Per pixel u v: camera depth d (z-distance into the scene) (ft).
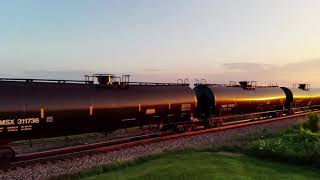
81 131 73.82
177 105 96.89
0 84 61.16
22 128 62.34
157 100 90.38
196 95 115.34
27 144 79.71
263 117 153.17
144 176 48.14
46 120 65.62
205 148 69.77
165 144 79.15
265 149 64.64
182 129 101.14
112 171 54.85
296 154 60.23
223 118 118.32
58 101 67.41
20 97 62.03
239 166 53.93
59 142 83.05
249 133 96.32
